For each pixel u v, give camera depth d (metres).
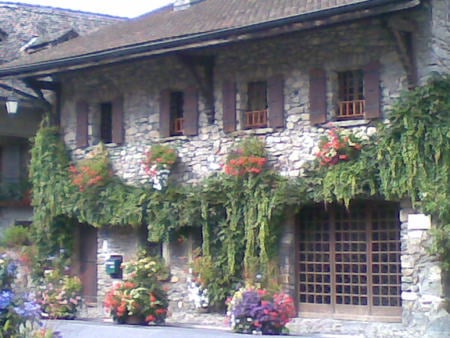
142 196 18.42
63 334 14.34
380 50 15.55
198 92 18.09
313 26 14.55
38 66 19.03
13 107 20.66
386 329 15.02
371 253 16.06
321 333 15.14
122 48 17.25
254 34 15.35
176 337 13.90
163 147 18.33
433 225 14.72
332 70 16.16
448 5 15.51
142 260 16.77
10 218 24.45
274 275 16.53
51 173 20.30
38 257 19.89
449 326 14.42
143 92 19.14
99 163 19.39
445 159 14.41
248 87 17.53
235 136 17.38
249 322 14.43
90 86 20.22
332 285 16.50
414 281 15.04
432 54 14.97
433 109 14.54
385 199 15.30
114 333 14.48
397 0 13.42
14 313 8.35
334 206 16.55
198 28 16.78
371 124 15.55
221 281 17.25
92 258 20.38
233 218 16.95
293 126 16.58
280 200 16.23
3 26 26.44
